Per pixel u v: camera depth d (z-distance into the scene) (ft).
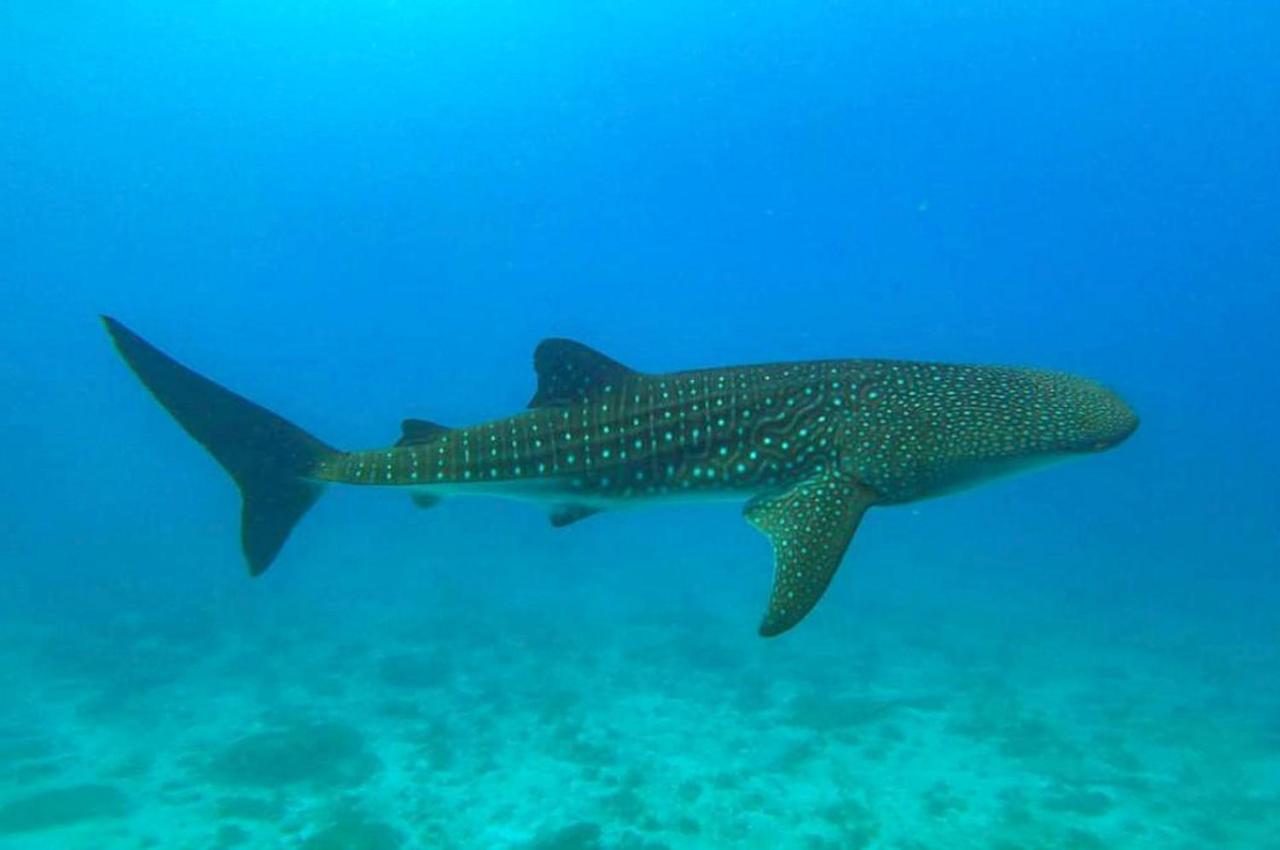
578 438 22.72
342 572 115.85
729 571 115.44
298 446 24.98
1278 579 122.72
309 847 38.88
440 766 48.83
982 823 41.39
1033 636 82.12
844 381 21.90
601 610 89.45
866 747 51.47
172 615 89.61
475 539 147.84
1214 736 53.62
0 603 102.17
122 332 23.79
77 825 41.42
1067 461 20.47
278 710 59.11
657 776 47.19
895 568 123.34
